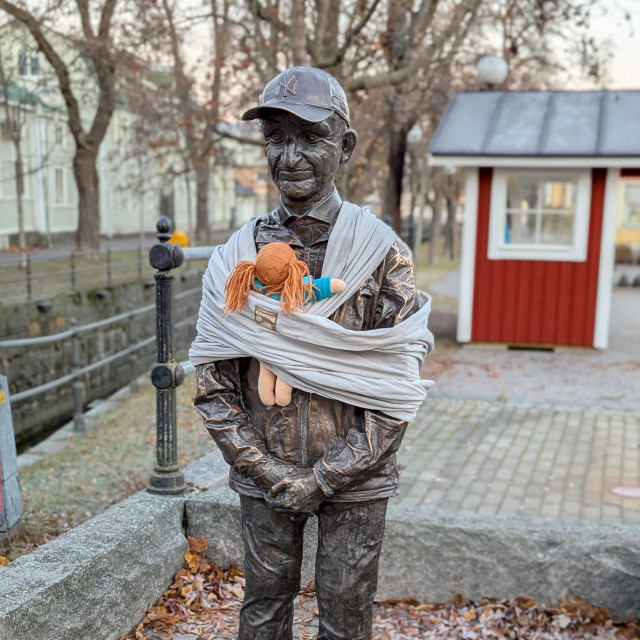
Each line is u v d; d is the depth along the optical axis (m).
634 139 9.97
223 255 2.24
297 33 9.88
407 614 3.24
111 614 2.87
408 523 3.29
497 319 10.85
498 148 10.09
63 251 24.78
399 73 10.91
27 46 18.38
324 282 2.06
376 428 2.07
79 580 2.69
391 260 2.15
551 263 10.61
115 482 5.58
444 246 39.88
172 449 3.56
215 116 16.66
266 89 2.11
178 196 45.69
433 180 28.12
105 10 16.64
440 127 10.67
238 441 2.10
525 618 3.14
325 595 2.24
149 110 20.19
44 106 22.36
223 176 33.19
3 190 26.27
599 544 3.15
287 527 2.26
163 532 3.29
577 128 10.35
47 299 12.45
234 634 3.03
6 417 3.91
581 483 5.59
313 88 2.05
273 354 2.05
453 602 3.28
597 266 10.48
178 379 3.54
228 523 3.44
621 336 12.30
